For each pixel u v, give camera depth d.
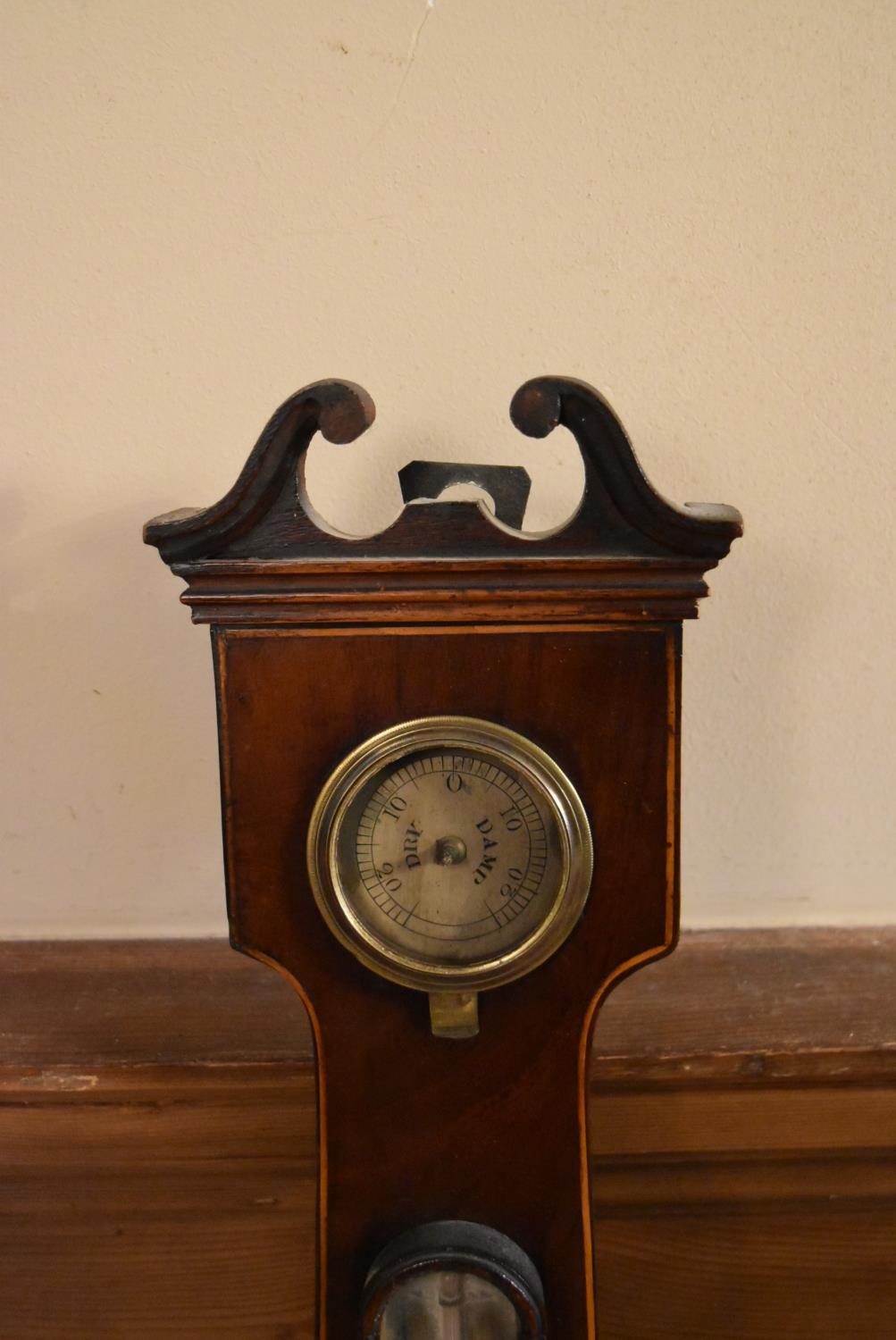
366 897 0.65
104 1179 0.82
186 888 0.93
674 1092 0.80
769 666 0.89
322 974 0.67
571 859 0.63
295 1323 0.85
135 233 0.82
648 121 0.80
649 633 0.62
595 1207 0.82
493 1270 0.67
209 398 0.84
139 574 0.87
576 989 0.66
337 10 0.79
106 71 0.79
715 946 0.92
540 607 0.61
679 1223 0.82
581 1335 0.70
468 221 0.81
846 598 0.87
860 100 0.79
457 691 0.62
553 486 0.84
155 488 0.86
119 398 0.84
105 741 0.91
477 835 0.64
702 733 0.90
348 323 0.83
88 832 0.93
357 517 0.85
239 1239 0.83
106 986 0.88
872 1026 0.81
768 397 0.84
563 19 0.79
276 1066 0.79
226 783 0.64
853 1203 0.82
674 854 0.64
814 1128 0.80
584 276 0.82
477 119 0.80
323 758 0.63
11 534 0.86
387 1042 0.68
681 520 0.58
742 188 0.81
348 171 0.81
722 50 0.79
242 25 0.79
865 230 0.81
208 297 0.83
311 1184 0.82
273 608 0.61
